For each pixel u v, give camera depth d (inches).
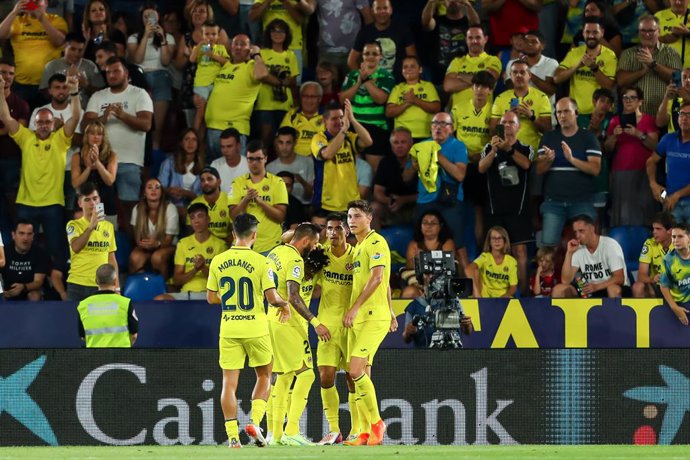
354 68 2121.1
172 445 1352.1
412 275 1726.1
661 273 1539.1
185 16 2164.1
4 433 1368.1
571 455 995.9
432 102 2000.5
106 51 2058.3
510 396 1363.2
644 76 2006.6
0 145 1993.1
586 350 1363.2
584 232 1728.6
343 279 1336.1
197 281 1814.7
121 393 1384.1
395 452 1047.0
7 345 1590.8
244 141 2041.1
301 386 1314.0
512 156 1824.6
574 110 1860.2
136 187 1950.1
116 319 1456.7
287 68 2096.5
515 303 1556.3
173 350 1390.3
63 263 1895.9
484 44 2058.3
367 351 1269.7
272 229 1814.7
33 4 2086.6
